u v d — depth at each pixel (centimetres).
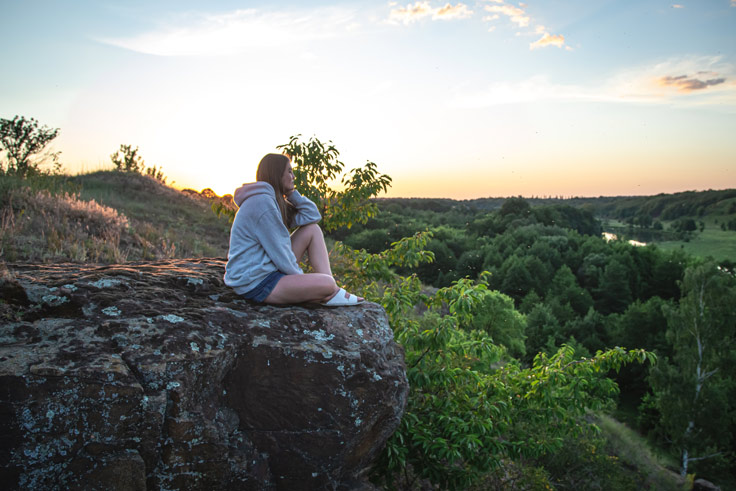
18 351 211
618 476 966
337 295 334
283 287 309
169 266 381
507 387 527
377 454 346
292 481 273
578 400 508
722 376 2634
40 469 194
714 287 2666
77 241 744
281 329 284
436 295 520
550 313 4331
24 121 1231
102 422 206
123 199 1477
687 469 2409
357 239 6328
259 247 311
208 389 248
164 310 269
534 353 3753
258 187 314
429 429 455
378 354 305
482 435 468
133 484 209
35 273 302
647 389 3500
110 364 215
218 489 244
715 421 2416
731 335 2600
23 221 740
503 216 10769
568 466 928
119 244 848
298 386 270
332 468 280
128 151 2047
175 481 228
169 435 224
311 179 611
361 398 283
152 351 232
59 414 198
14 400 192
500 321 1880
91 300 263
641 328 4191
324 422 273
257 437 265
